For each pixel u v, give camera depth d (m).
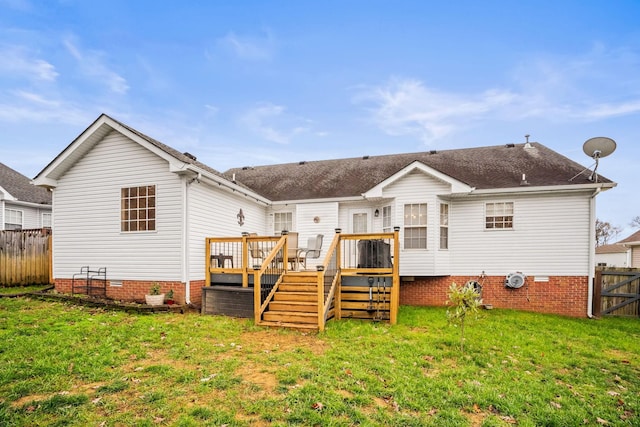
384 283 8.77
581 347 6.88
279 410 3.80
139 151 10.06
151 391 4.24
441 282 11.83
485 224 11.62
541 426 3.78
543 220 11.16
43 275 12.84
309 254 12.71
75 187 10.70
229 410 3.79
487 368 5.45
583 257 10.80
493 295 11.47
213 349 5.96
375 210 12.77
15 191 17.70
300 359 5.54
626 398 4.60
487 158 13.84
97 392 4.20
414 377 4.89
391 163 15.16
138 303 9.55
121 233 10.13
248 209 12.95
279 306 8.23
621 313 10.78
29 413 3.67
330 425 3.51
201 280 10.14
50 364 5.01
